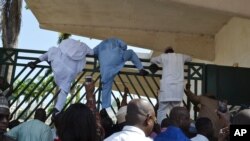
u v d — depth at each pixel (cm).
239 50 830
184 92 580
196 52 1059
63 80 533
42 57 548
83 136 180
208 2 571
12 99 586
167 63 563
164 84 554
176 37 1079
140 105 229
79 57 542
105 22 1055
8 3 1331
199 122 349
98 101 583
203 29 1027
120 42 563
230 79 626
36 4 941
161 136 244
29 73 590
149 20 1005
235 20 876
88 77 389
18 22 1342
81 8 947
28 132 393
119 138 216
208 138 344
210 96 542
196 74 623
